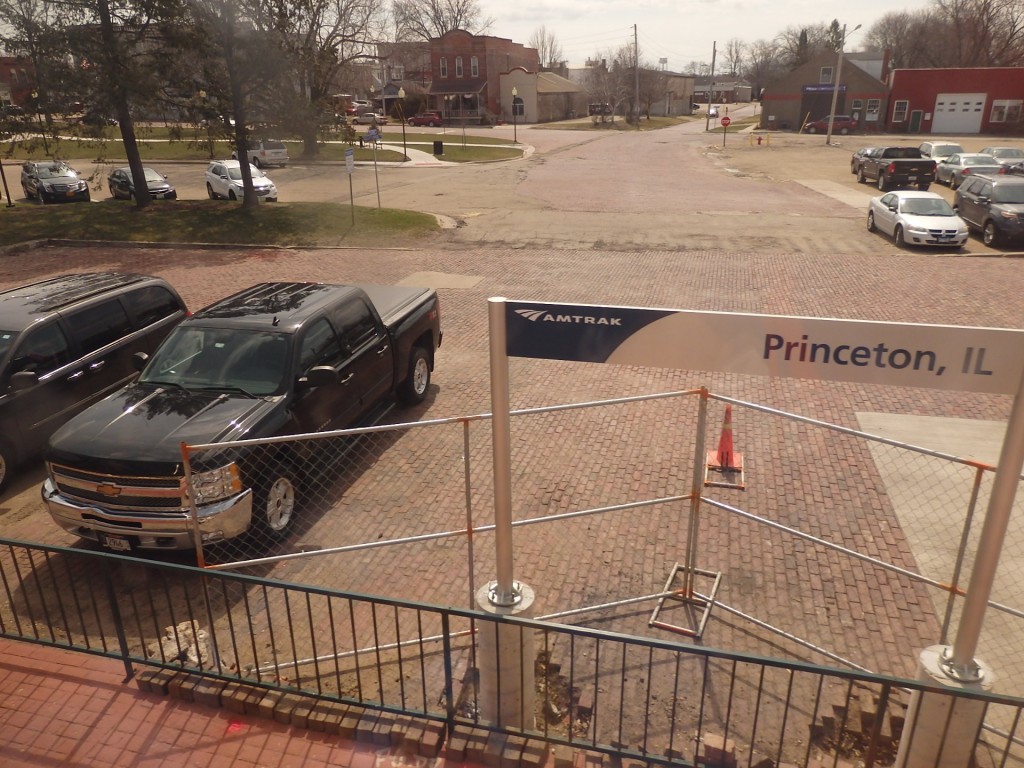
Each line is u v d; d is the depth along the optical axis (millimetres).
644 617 5484
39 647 4996
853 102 62500
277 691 4473
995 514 3301
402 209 26000
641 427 8859
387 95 75562
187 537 5824
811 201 27719
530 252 19266
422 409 9516
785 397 9828
